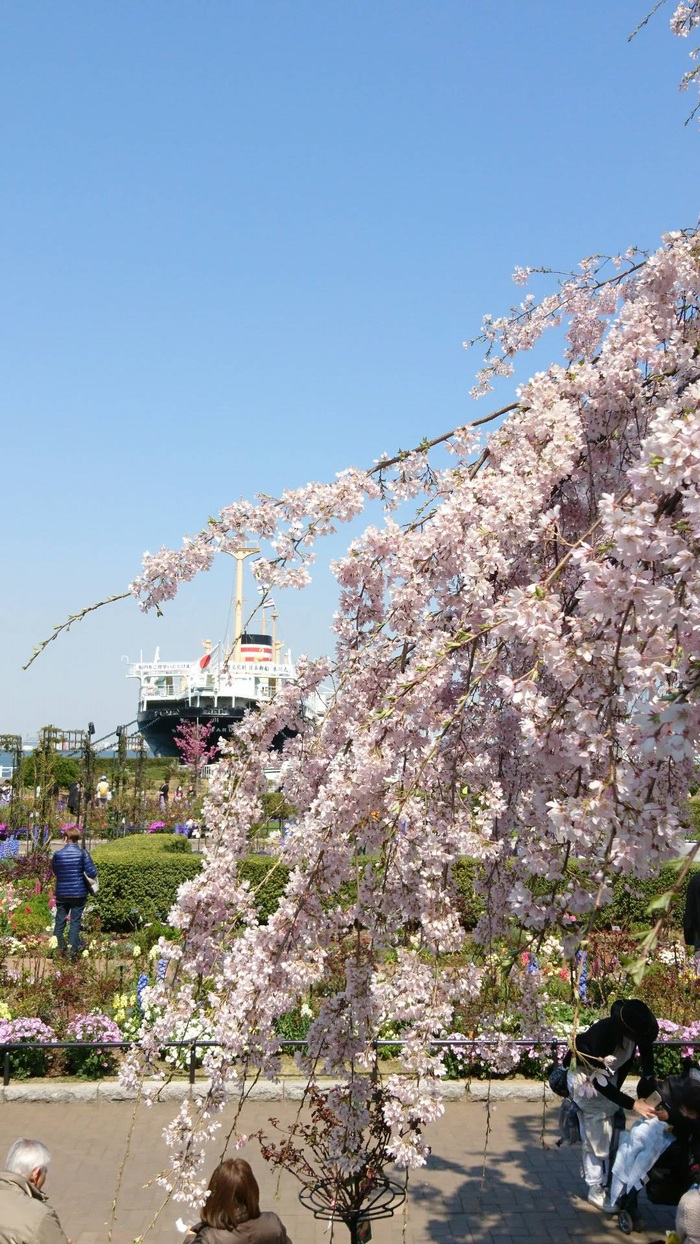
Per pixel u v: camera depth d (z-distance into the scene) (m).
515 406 4.52
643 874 2.93
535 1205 6.41
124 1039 8.81
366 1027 3.75
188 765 28.09
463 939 3.61
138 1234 5.87
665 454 2.73
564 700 3.09
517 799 4.09
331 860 3.57
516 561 4.07
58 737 24.02
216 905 3.87
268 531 4.20
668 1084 5.62
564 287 5.60
